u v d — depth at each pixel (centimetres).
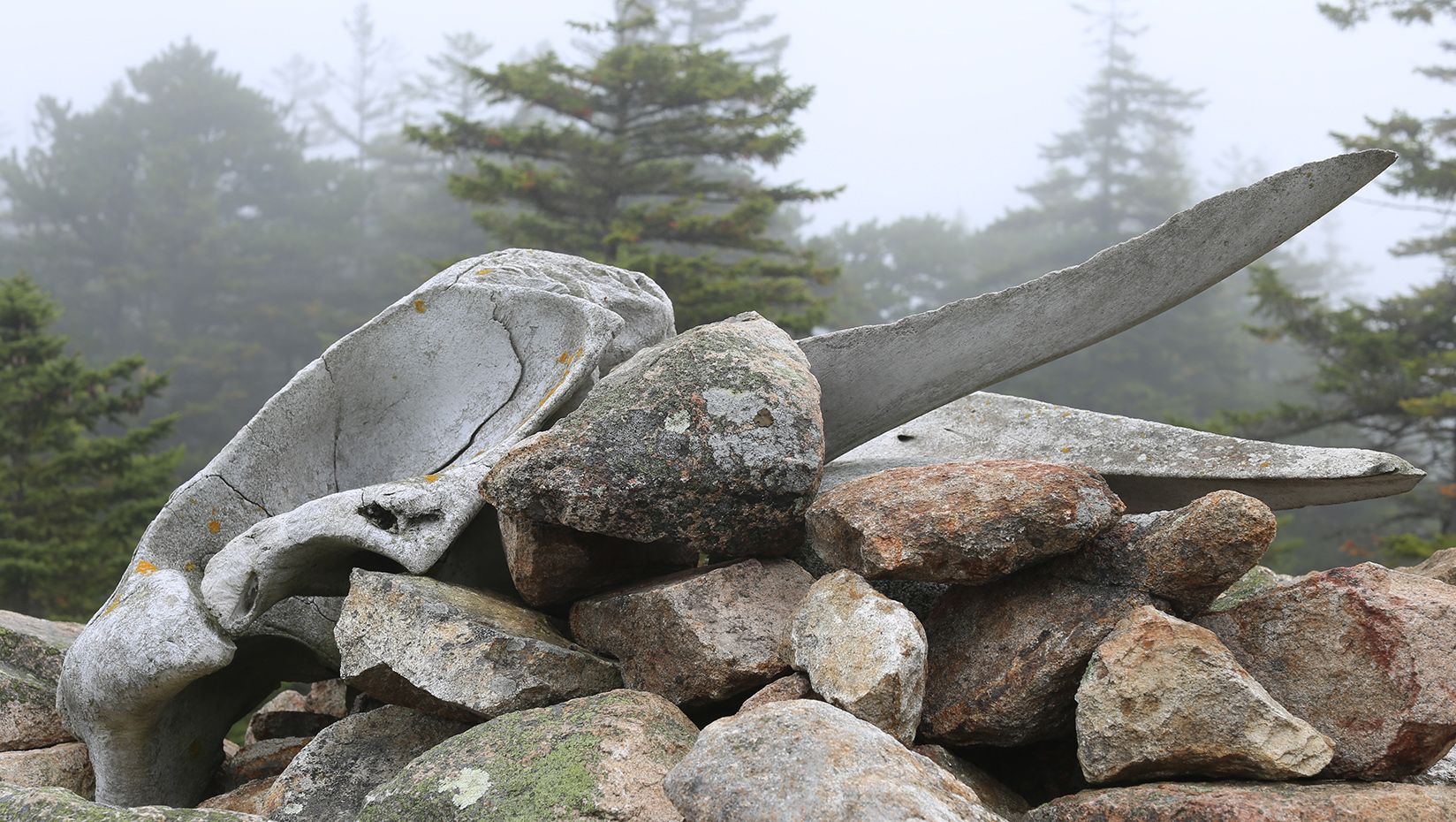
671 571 328
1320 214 337
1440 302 1497
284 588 322
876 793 187
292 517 313
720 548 288
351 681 286
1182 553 252
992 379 372
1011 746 266
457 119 1511
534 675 270
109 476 1188
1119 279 355
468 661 269
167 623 299
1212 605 335
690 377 291
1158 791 223
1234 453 362
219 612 307
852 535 269
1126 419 404
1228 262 346
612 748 233
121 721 313
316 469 367
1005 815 253
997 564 258
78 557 1096
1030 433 421
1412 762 237
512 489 276
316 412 365
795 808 188
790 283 1446
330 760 282
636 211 1504
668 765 234
